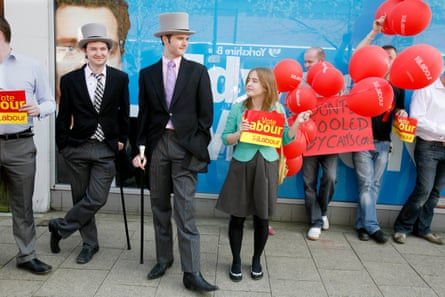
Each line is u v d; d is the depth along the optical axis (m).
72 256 3.15
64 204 4.05
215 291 2.72
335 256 3.32
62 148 2.96
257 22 3.66
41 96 2.80
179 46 2.58
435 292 2.82
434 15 3.57
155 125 2.66
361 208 3.67
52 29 3.72
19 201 2.80
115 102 2.93
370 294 2.77
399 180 3.86
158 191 2.76
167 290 2.72
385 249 3.48
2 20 2.54
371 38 3.30
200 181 3.97
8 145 2.67
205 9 3.66
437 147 3.47
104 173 2.97
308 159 3.69
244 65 3.73
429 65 2.67
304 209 3.98
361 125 3.54
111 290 2.70
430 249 3.51
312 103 3.13
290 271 3.04
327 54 3.67
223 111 3.81
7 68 2.61
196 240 2.69
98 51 2.76
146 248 3.33
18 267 2.94
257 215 2.74
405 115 3.42
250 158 2.70
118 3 3.69
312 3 3.61
